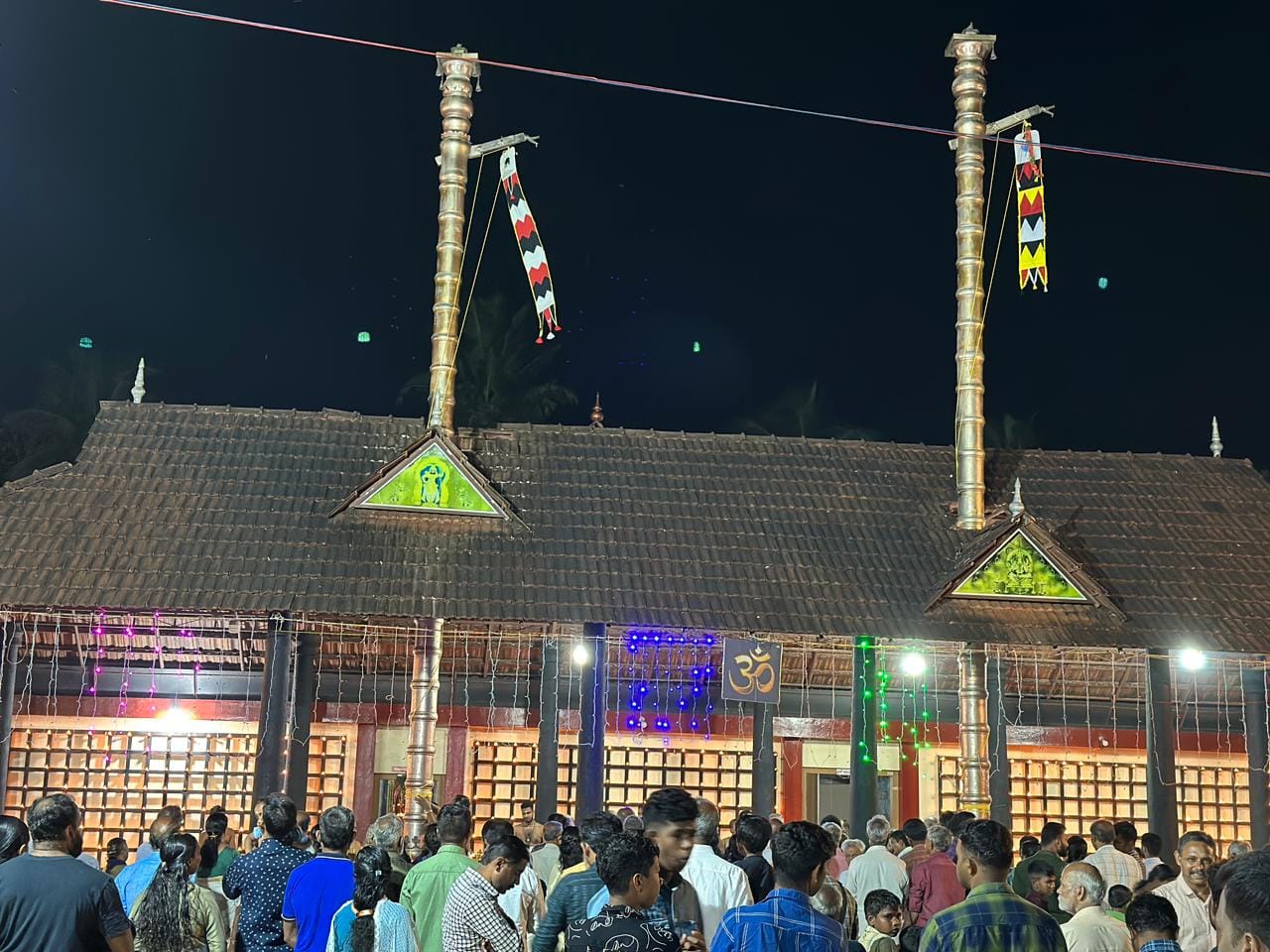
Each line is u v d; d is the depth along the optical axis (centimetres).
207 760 3088
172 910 1184
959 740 2970
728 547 2989
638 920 779
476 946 1030
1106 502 3312
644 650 3138
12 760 3039
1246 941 434
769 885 1170
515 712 3178
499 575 2816
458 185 3152
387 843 1296
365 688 3156
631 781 3228
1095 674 3234
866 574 2969
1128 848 1658
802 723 3259
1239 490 3409
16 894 852
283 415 3184
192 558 2752
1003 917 809
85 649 3041
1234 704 3334
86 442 3022
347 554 2814
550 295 3125
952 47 3281
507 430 3244
